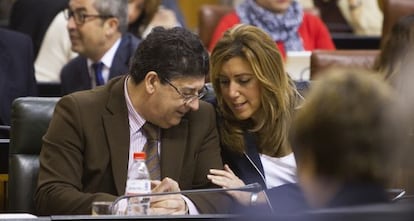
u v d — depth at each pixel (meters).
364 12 12.02
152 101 5.89
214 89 6.34
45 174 5.88
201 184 6.11
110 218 4.46
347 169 3.26
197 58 5.85
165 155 6.00
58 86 8.98
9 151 6.42
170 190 5.56
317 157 3.31
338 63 8.07
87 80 8.43
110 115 5.95
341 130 3.26
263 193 5.25
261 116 6.28
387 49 7.16
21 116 6.28
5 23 11.82
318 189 3.32
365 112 3.25
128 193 5.39
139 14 9.74
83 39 8.32
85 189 5.93
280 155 6.31
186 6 15.01
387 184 3.27
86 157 5.90
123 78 6.07
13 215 5.00
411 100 3.61
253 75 6.21
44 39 9.79
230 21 9.91
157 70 5.85
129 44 8.43
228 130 6.32
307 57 8.61
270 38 6.29
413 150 4.21
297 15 9.98
